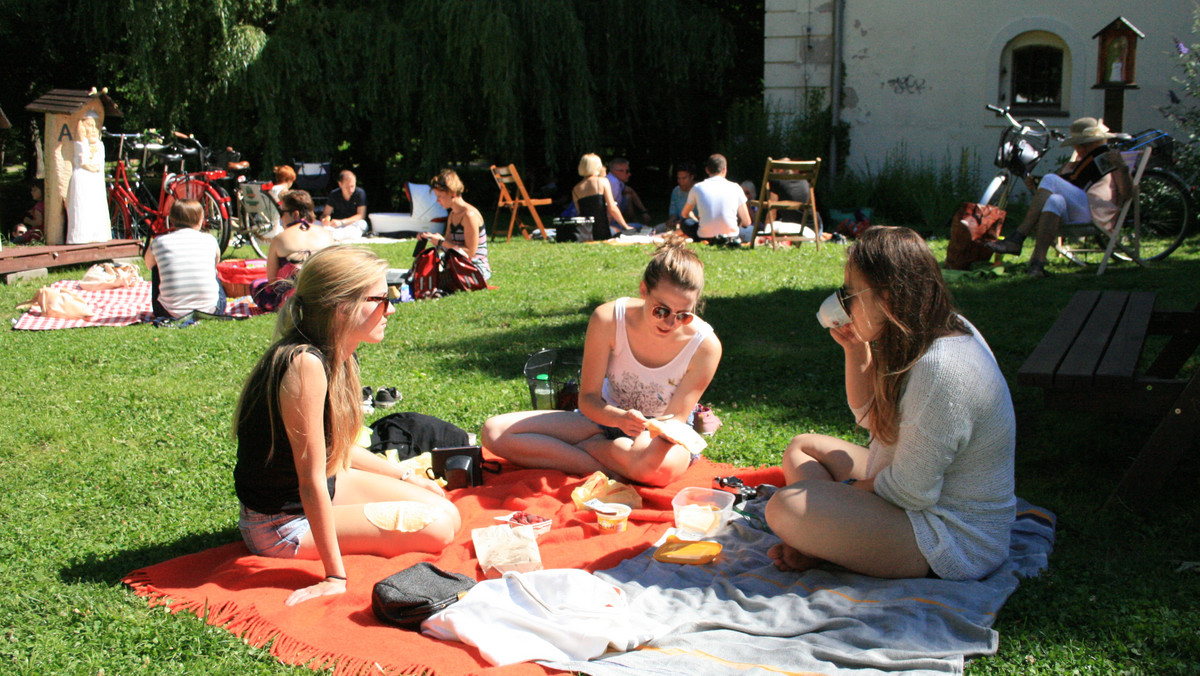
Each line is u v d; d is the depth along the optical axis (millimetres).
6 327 7367
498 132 14359
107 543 3451
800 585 2881
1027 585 2828
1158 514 3350
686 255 3564
